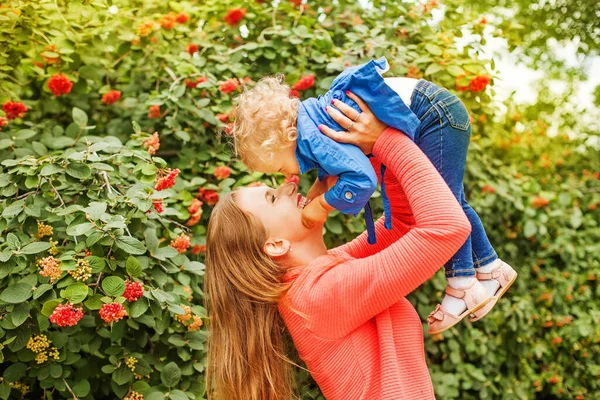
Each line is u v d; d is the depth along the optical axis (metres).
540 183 4.23
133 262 1.77
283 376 1.52
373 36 2.94
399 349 1.37
